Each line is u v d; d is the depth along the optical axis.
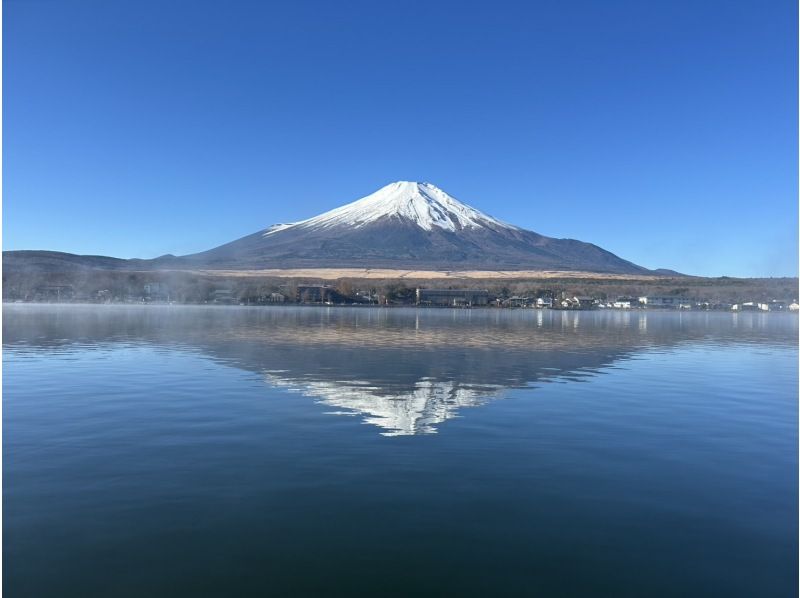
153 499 10.00
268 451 12.84
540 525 9.16
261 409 17.38
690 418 16.83
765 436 14.71
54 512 9.42
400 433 14.57
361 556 8.14
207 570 7.74
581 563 8.04
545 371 26.86
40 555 8.06
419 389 21.16
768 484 11.06
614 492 10.56
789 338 52.53
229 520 9.20
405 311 113.62
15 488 10.46
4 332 46.50
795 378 25.53
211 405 17.95
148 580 7.49
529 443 13.77
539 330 59.12
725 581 7.62
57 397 19.16
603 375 25.94
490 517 9.43
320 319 74.44
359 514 9.47
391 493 10.38
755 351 39.47
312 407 17.72
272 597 7.16
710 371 28.03
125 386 21.39
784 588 7.46
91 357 30.45
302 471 11.49
